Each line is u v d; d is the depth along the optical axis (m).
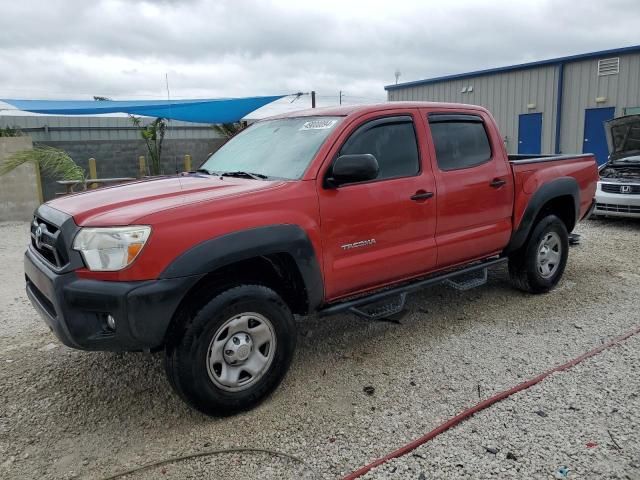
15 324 5.07
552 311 5.04
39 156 9.03
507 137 19.97
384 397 3.52
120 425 3.28
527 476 2.67
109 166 15.01
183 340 3.07
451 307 5.21
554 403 3.34
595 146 17.61
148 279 2.94
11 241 9.41
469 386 3.62
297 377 3.84
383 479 2.69
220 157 4.71
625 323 4.68
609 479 2.63
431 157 4.33
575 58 17.53
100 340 3.00
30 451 3.03
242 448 2.99
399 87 23.23
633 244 7.98
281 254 3.45
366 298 4.02
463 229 4.57
